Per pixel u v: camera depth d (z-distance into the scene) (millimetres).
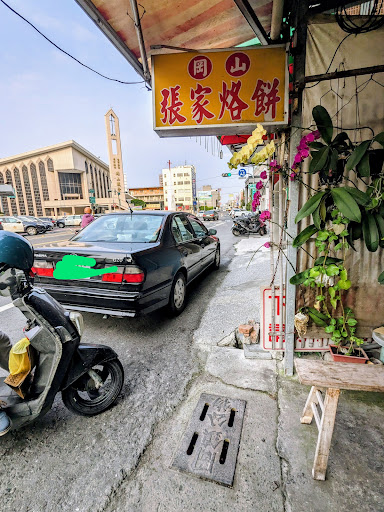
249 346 2754
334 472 1485
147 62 2502
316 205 1737
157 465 1571
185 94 2135
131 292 2695
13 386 1666
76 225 28375
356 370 1465
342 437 1709
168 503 1362
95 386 1949
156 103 2186
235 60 2035
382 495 1360
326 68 1945
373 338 2152
